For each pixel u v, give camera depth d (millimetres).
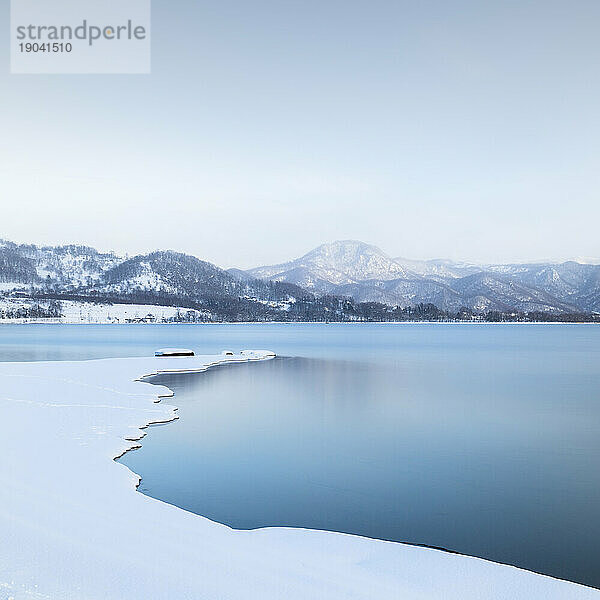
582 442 23156
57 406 26188
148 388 34781
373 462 20016
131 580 9398
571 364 61562
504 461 20219
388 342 116250
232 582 9625
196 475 18172
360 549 12070
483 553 12805
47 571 9508
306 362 63125
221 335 152875
